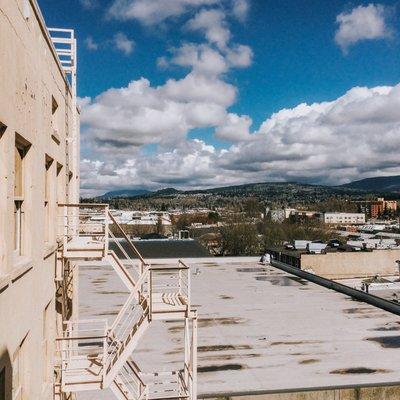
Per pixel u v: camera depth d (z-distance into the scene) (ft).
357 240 369.91
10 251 21.16
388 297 180.24
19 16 22.48
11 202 21.27
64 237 38.83
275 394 40.11
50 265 33.83
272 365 47.11
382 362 47.93
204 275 98.27
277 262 111.45
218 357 49.37
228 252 351.87
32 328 26.14
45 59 31.24
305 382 42.93
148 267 35.47
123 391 37.47
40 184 29.01
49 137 33.09
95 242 42.70
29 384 25.48
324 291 82.53
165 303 36.04
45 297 31.12
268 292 81.46
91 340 55.06
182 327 59.93
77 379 34.04
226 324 61.52
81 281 88.48
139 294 40.29
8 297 20.74
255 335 56.80
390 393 41.68
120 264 40.60
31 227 26.27
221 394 39.75
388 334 57.16
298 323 62.03
